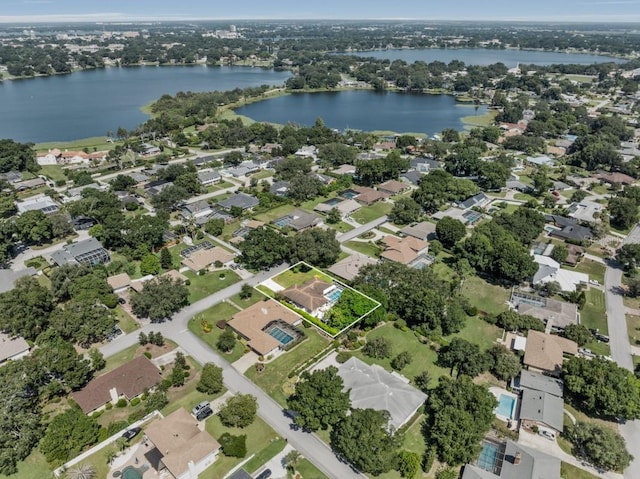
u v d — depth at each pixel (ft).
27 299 330.75
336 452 239.71
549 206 573.74
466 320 352.28
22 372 261.85
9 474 224.53
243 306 365.61
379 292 352.49
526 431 254.06
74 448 233.14
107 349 315.37
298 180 584.81
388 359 309.42
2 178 620.49
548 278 404.77
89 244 439.22
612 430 248.93
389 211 557.74
